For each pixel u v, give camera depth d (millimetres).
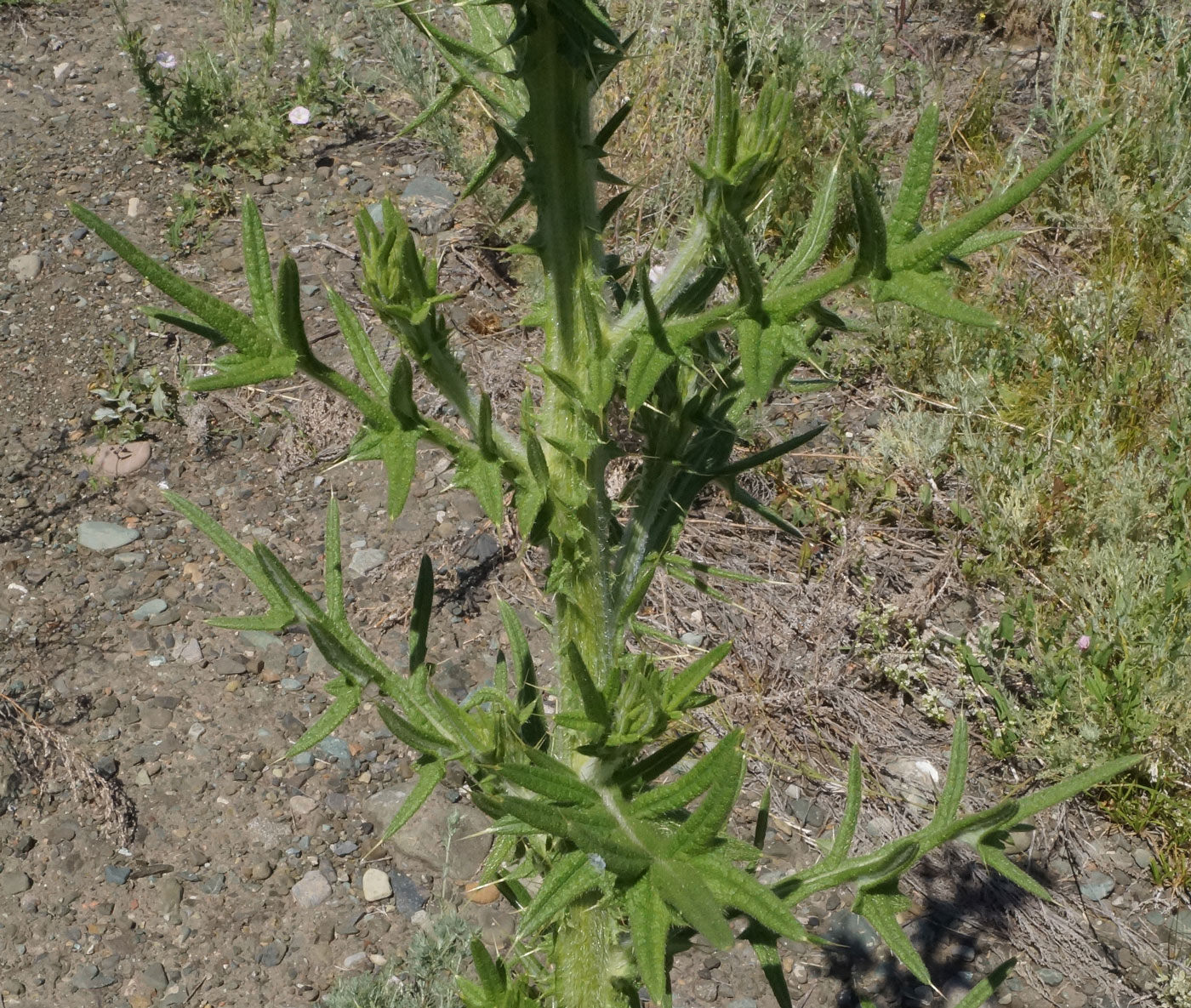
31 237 5023
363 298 4770
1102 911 3252
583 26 1381
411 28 5426
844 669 3781
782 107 1434
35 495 4188
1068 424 4328
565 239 1521
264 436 4449
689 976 3152
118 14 5566
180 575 3986
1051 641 3689
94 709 3598
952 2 6363
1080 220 4961
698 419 1806
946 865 3363
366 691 3711
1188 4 6008
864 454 4305
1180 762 3414
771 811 3465
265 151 5426
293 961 3102
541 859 1942
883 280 1220
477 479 1487
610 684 1500
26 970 3027
